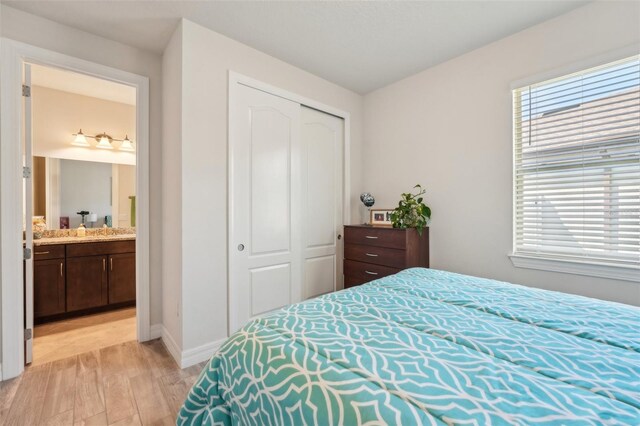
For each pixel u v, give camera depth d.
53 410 1.59
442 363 0.77
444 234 2.71
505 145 2.33
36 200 3.18
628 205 1.84
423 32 2.25
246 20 2.08
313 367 0.78
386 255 2.69
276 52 2.51
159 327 2.57
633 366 0.76
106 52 2.29
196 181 2.09
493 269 2.40
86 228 3.48
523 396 0.64
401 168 3.06
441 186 2.73
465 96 2.56
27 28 1.96
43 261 2.86
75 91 3.29
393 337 0.94
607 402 0.62
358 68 2.81
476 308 1.21
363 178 3.45
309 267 2.95
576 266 2.01
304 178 2.90
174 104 2.17
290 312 1.18
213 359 1.06
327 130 3.12
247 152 2.39
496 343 0.89
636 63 1.80
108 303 3.21
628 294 1.83
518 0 1.90
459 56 2.60
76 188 3.42
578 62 1.97
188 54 2.06
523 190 2.28
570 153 2.06
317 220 3.02
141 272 2.47
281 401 0.75
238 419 0.88
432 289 1.48
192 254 2.07
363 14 2.04
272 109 2.57
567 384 0.69
